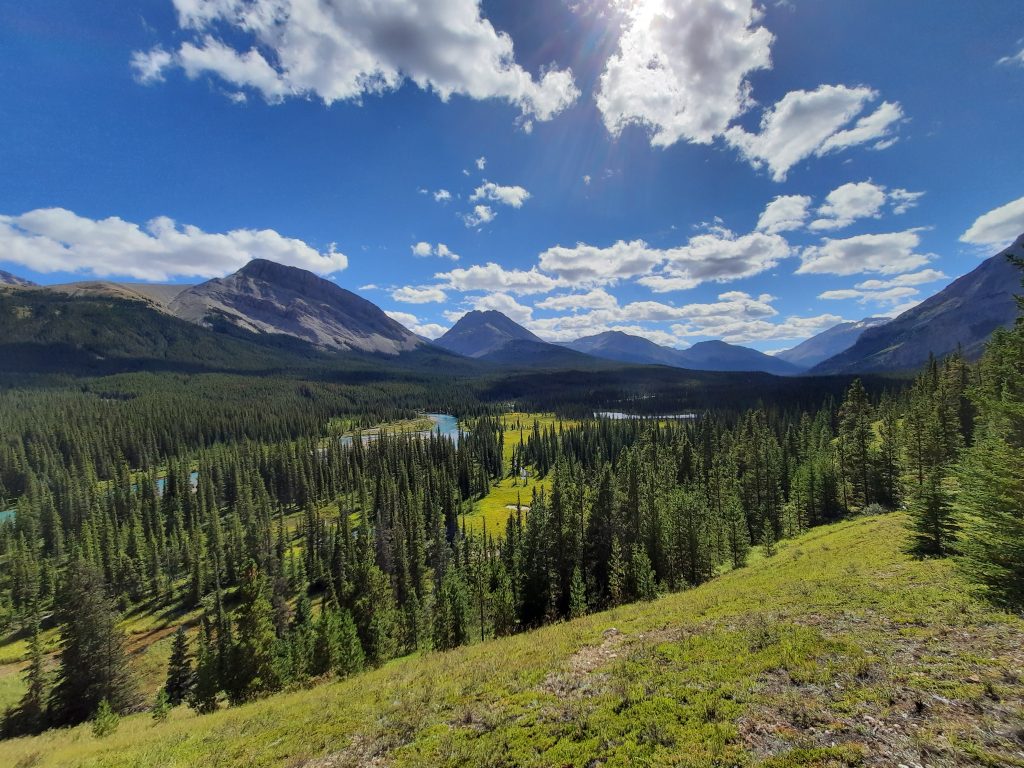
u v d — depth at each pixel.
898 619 18.53
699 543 52.94
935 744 10.37
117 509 127.62
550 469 161.25
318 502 143.12
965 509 22.20
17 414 197.12
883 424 93.38
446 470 140.00
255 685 34.59
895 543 35.53
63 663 48.56
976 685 12.59
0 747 26.38
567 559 55.94
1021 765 9.42
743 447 93.88
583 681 17.22
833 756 10.45
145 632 81.88
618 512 60.69
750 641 18.28
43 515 117.50
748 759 10.84
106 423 188.38
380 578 56.59
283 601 76.06
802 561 38.22
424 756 13.47
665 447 112.56
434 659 26.02
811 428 105.88
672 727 12.64
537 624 50.50
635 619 26.31
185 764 16.12
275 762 15.00
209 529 116.06
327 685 27.30
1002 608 18.06
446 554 87.69
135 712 49.09
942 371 96.38
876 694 12.82
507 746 13.27
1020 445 20.34
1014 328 20.69
